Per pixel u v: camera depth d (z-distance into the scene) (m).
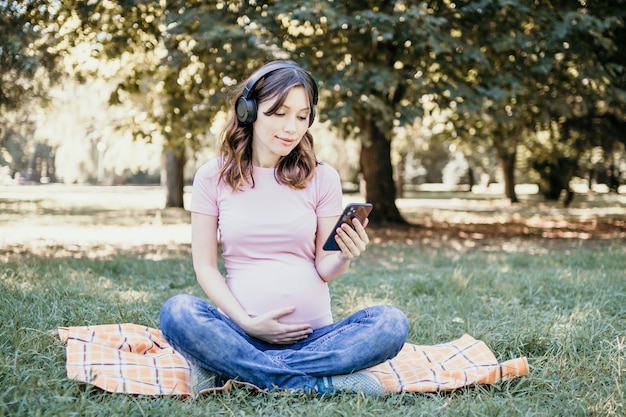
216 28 7.20
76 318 3.59
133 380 2.59
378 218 13.13
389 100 10.68
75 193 31.56
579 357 3.06
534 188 48.19
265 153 2.73
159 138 11.27
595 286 4.95
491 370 2.73
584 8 9.26
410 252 8.58
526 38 8.39
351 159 23.30
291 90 2.56
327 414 2.29
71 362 2.62
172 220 14.65
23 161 34.00
